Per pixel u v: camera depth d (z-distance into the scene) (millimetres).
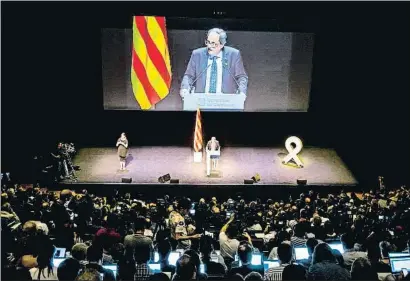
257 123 27672
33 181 23844
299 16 25562
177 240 12836
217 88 26422
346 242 10391
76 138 26969
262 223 15273
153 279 8297
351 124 27234
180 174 23906
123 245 10266
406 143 26531
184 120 27734
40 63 26031
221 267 8961
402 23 25297
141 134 27484
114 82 26328
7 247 10727
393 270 10375
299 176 23969
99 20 25562
